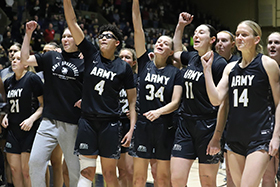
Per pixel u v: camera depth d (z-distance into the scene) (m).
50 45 4.59
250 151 2.83
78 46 3.58
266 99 2.84
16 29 11.08
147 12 16.03
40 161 3.58
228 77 3.07
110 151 3.47
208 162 3.30
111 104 3.52
